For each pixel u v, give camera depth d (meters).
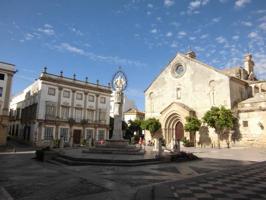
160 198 8.14
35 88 50.84
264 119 37.97
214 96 44.38
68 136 50.31
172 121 48.38
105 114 57.47
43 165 17.25
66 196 8.87
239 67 55.06
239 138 40.22
